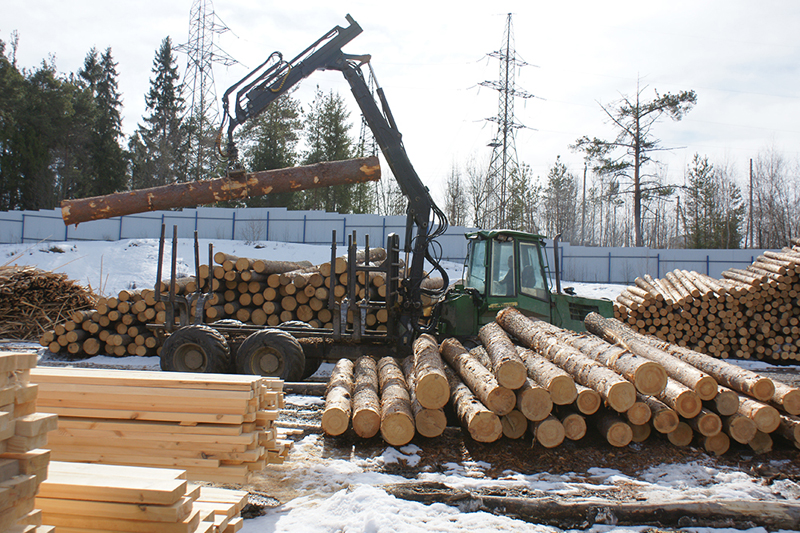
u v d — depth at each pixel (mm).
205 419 3521
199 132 38875
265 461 3797
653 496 4020
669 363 5453
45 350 10148
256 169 39562
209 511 2732
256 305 10180
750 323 11758
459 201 42969
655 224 50656
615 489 4145
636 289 13344
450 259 28750
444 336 7664
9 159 41219
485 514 3541
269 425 3900
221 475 3498
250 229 29766
